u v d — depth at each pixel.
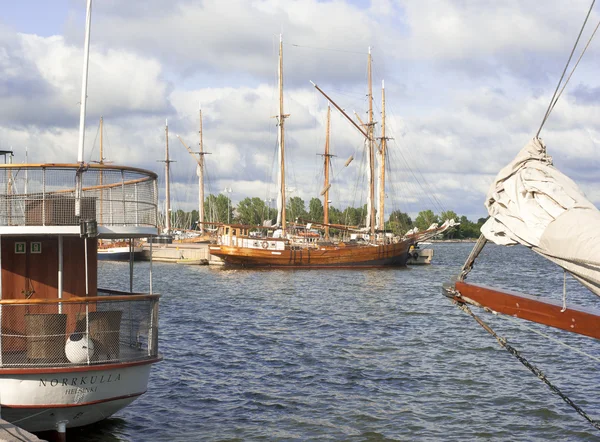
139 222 15.38
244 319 37.16
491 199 9.95
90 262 16.12
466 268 11.52
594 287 8.97
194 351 27.11
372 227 94.56
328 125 110.50
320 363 24.92
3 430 12.45
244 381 21.98
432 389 21.16
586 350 27.59
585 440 16.56
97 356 14.38
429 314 39.22
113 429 16.75
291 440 16.36
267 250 86.44
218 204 196.75
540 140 9.96
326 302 46.75
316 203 195.50
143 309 15.41
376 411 18.75
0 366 13.95
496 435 16.91
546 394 20.55
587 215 8.94
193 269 87.12
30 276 15.47
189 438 16.30
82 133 15.36
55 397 13.95
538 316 10.47
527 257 144.75
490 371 23.66
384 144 99.62
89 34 15.84
